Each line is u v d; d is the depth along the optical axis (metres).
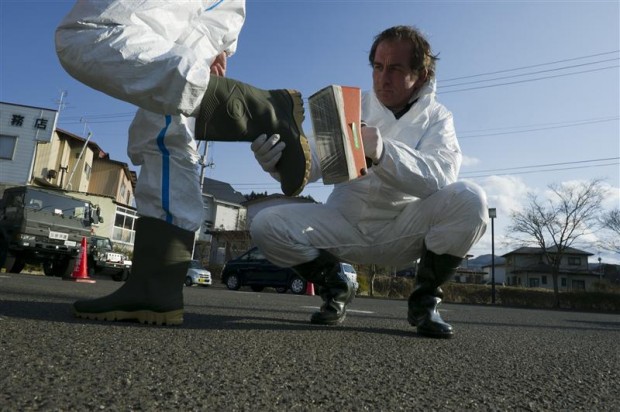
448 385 1.13
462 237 1.91
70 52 1.30
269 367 1.16
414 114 2.03
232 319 2.26
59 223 8.88
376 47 2.09
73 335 1.39
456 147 2.05
